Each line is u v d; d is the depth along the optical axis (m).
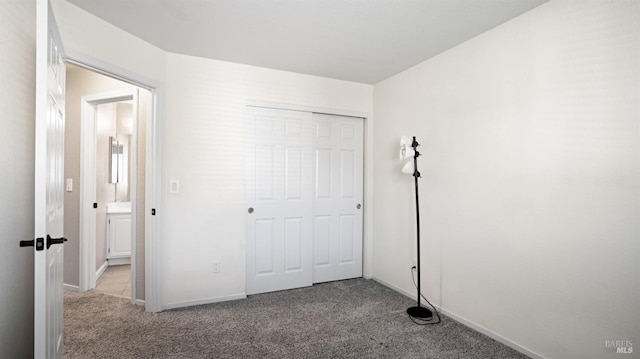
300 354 2.08
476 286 2.42
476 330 2.42
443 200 2.74
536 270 2.01
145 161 2.86
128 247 4.19
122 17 2.21
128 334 2.32
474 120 2.45
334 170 3.64
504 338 2.21
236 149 3.05
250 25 2.32
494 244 2.28
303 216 3.42
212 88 2.95
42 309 1.35
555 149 1.92
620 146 1.64
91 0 1.99
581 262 1.79
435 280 2.82
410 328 2.46
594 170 1.74
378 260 3.62
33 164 1.74
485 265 2.35
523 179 2.09
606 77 1.69
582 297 1.78
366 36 2.48
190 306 2.85
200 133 2.90
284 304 2.93
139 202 2.88
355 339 2.28
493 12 2.09
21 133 1.62
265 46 2.68
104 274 3.82
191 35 2.48
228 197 3.01
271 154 3.26
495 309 2.27
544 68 1.98
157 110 2.70
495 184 2.28
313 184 3.50
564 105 1.87
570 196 1.84
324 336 2.32
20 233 1.62
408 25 2.29
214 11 2.13
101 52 2.23
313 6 2.06
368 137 3.73
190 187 2.86
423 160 2.96
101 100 3.16
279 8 2.09
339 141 3.66
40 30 1.34
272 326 2.48
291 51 2.78
